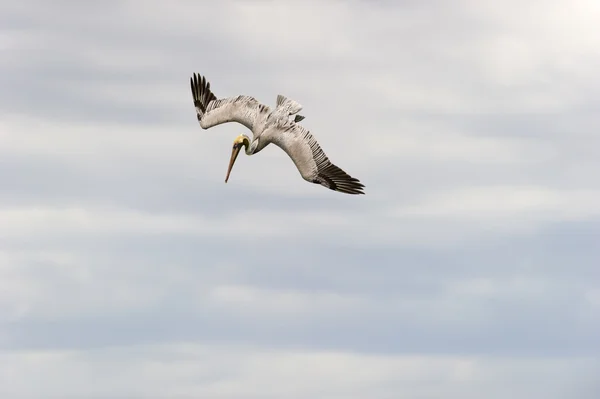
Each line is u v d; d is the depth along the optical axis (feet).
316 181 116.88
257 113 126.11
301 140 119.85
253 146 122.72
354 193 115.24
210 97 130.52
